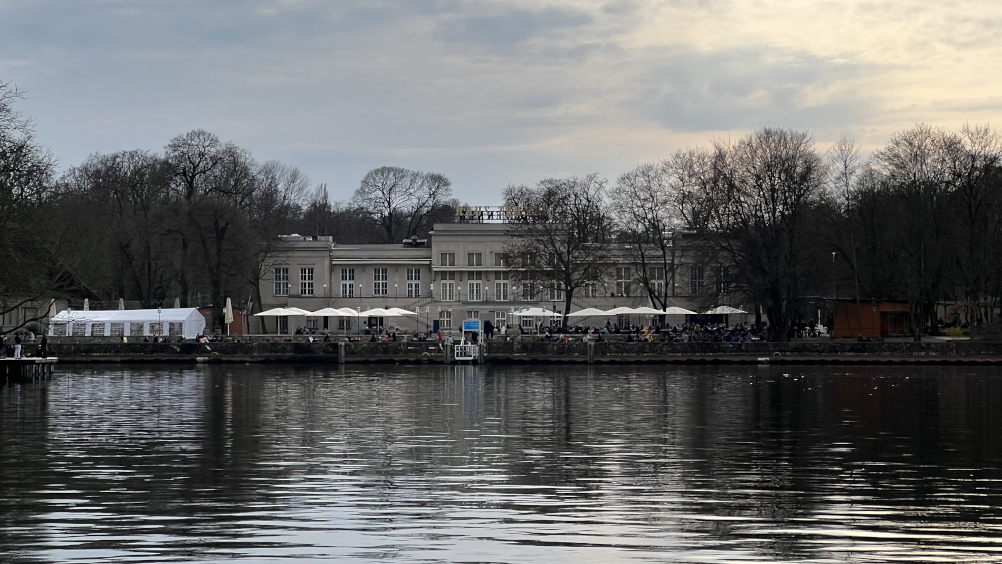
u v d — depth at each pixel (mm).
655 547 20047
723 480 27250
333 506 23625
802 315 101375
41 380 67750
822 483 26844
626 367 86188
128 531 21172
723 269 95625
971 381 67625
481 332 91375
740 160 93812
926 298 98062
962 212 95375
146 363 88375
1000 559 19266
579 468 29078
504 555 19469
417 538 20672
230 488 25766
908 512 23219
